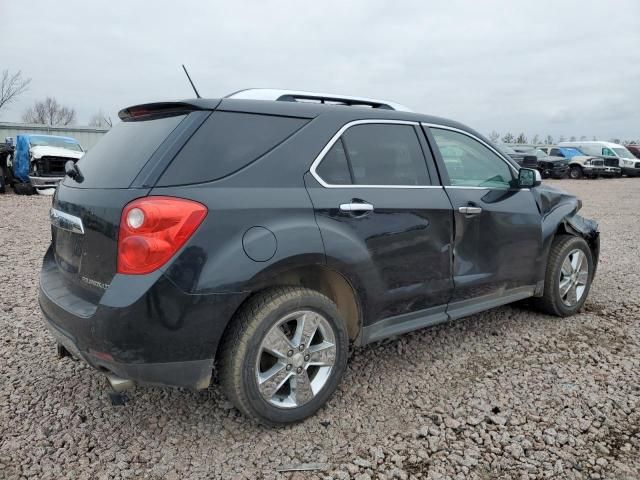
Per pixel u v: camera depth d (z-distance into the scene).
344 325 2.83
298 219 2.59
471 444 2.59
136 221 2.25
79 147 16.11
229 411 2.89
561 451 2.52
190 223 2.29
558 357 3.60
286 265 2.52
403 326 3.18
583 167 26.48
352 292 2.90
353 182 2.90
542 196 4.15
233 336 2.48
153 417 2.83
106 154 2.77
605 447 2.56
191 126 2.49
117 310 2.21
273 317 2.52
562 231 4.42
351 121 3.00
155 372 2.32
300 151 2.73
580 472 2.37
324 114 2.91
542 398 3.03
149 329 2.25
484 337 3.95
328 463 2.44
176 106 2.66
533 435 2.66
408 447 2.56
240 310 2.52
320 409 2.90
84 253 2.49
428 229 3.16
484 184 3.69
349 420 2.80
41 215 10.37
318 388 2.78
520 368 3.42
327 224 2.69
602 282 5.55
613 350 3.72
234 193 2.45
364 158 3.00
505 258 3.70
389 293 3.01
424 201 3.16
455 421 2.79
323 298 2.72
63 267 2.78
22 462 2.42
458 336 3.97
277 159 2.64
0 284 5.20
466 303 3.52
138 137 2.66
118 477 2.33
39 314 4.36
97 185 2.55
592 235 4.58
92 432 2.68
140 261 2.24
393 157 3.15
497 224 3.62
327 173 2.80
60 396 3.04
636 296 5.04
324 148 2.82
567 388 3.14
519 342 3.86
